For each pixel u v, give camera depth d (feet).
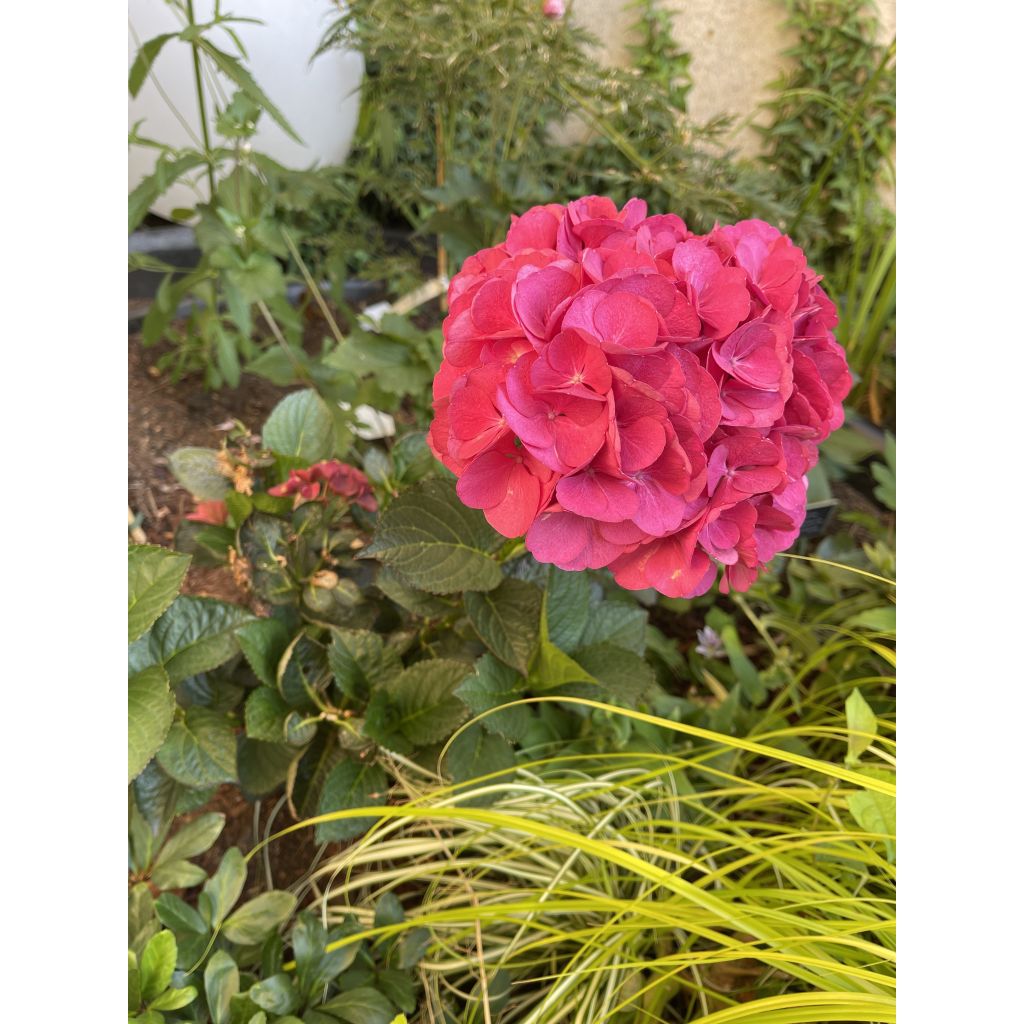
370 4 5.27
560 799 2.81
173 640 2.72
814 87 7.97
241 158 5.24
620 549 2.15
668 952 2.87
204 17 5.94
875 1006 1.96
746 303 2.13
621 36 8.21
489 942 2.89
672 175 5.13
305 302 7.34
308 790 3.03
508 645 2.87
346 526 3.82
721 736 2.34
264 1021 2.23
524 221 2.44
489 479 2.15
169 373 6.26
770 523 2.38
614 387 1.98
